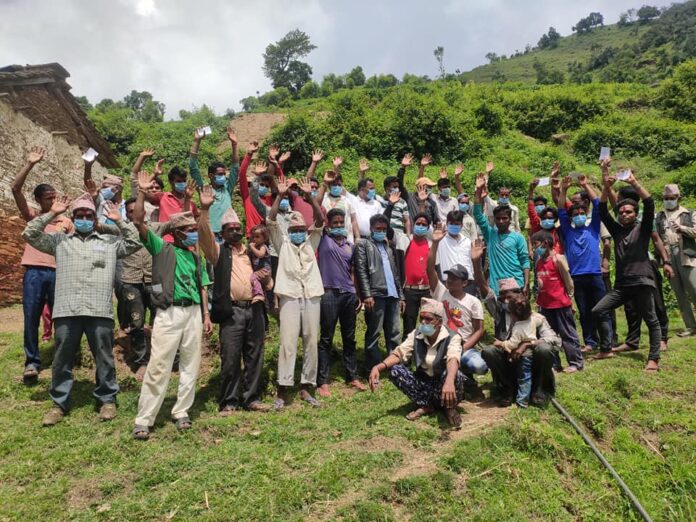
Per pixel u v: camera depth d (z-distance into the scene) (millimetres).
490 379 6449
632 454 5020
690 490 4684
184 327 5168
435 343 5227
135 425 4902
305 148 21672
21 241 10578
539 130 27219
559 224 7664
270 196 7480
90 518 3795
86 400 5695
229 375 5516
